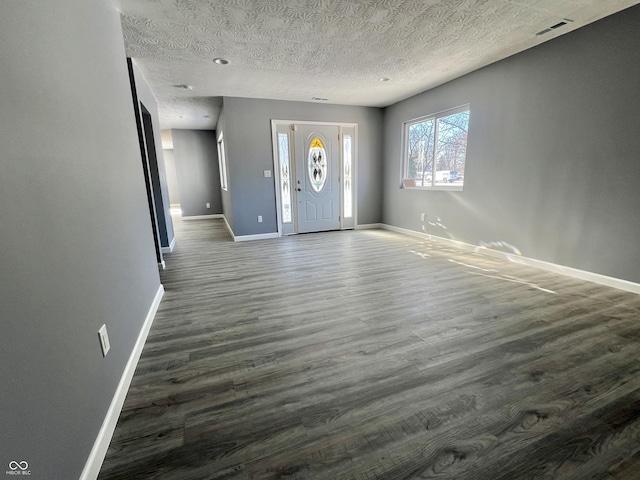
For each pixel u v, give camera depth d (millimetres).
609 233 2754
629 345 1857
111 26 2025
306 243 5000
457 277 3186
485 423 1312
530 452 1169
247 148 5133
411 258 3961
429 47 3123
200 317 2402
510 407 1397
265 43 2938
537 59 3154
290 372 1691
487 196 3914
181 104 5246
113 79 1964
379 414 1375
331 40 2900
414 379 1607
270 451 1196
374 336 2049
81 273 1204
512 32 2828
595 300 2504
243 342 2016
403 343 1955
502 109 3580
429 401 1448
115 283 1600
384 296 2727
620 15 2496
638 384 1521
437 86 4480
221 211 8953
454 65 3658
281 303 2637
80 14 1471
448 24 2643
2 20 856
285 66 3555
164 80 3947
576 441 1211
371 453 1181
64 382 994
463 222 4344
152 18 2420
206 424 1336
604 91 2662
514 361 1735
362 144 5902
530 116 3293
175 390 1561
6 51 861
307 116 5438
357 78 4062
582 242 2973
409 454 1174
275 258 4117
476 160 3998
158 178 4426
